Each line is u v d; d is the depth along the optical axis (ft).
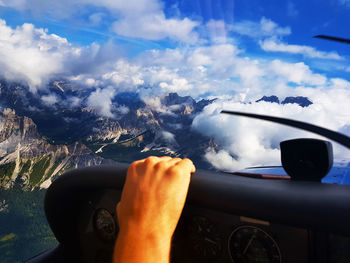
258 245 4.72
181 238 5.44
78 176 5.81
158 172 2.34
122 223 2.21
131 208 2.20
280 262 4.52
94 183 5.55
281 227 4.39
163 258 2.02
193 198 4.13
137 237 2.06
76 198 6.51
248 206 3.55
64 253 7.85
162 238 2.08
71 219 6.98
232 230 4.91
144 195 2.20
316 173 4.27
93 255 7.19
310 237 4.09
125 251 2.04
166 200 2.18
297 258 4.32
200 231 5.25
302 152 4.34
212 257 5.26
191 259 5.47
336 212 2.89
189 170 2.48
